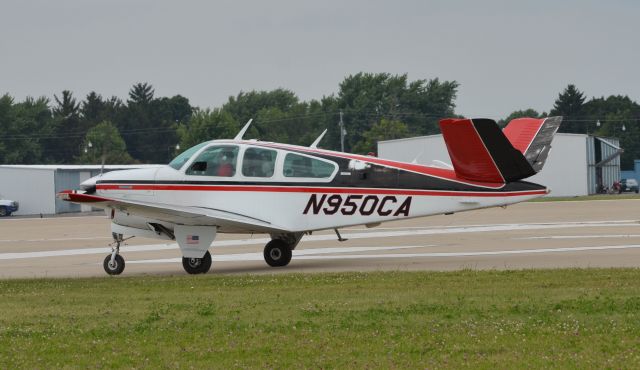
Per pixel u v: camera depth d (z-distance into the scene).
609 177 185.00
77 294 35.03
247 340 24.48
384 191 44.62
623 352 22.00
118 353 23.33
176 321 27.50
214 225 44.44
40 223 109.00
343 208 44.91
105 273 46.81
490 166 43.28
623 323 25.38
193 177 45.81
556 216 87.88
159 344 24.30
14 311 30.59
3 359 22.89
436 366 21.19
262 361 22.16
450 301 30.05
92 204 43.31
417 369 20.98
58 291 36.28
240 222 44.16
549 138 46.19
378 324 26.20
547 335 24.11
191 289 35.59
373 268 43.94
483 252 51.47
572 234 62.66
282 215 45.19
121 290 36.03
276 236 47.28
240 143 46.12
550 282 34.25
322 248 58.03
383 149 166.38
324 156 45.38
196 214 43.78
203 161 46.00
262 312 28.88
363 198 44.78
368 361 21.84
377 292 32.84
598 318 26.20
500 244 56.44
